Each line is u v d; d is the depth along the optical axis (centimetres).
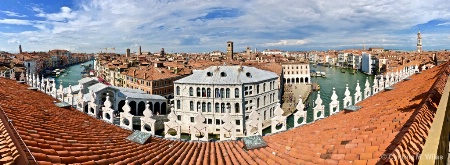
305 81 18100
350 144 1053
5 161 718
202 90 7181
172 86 10838
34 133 1003
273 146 1380
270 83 7869
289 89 14150
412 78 3428
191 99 7269
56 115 1583
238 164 1223
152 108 7944
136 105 7619
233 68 7544
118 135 1580
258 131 1872
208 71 7394
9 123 991
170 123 2008
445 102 1157
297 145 1286
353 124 1383
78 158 899
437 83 1788
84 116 2011
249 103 7225
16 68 12788
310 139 1324
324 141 1209
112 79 13800
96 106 2383
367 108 1892
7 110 1183
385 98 2214
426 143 752
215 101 7106
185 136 3991
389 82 4072
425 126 997
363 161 877
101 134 1439
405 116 1154
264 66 12456
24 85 3002
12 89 2175
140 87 10719
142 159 1140
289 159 1145
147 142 1498
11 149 784
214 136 6888
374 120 1309
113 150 1151
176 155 1341
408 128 939
